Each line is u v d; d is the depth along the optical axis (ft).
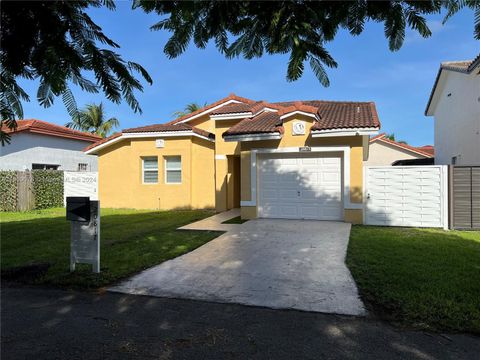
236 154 47.11
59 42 7.77
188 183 52.80
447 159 59.21
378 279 17.51
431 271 18.51
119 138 56.08
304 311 14.29
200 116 57.52
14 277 19.27
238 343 11.66
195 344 11.62
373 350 11.09
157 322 13.43
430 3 7.88
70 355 10.99
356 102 48.67
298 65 7.76
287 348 11.27
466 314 13.33
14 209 53.72
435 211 33.76
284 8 7.39
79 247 19.97
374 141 88.38
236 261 22.03
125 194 57.31
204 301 15.61
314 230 31.53
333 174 37.19
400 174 34.65
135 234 31.60
